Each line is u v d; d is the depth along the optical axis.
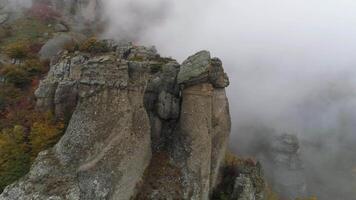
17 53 56.72
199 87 42.38
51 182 32.41
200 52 42.97
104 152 34.09
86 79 36.38
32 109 43.94
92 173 33.16
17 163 37.47
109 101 35.62
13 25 71.19
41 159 34.03
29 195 31.64
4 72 50.44
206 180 40.88
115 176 33.91
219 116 44.66
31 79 50.38
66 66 43.75
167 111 43.12
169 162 40.31
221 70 44.62
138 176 37.41
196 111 41.69
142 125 37.59
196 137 41.03
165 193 37.78
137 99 37.28
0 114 44.47
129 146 35.66
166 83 44.31
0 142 38.69
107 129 34.78
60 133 39.34
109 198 33.12
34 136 39.25
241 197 43.44
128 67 37.22
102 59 36.78
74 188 32.19
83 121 35.06
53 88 42.31
